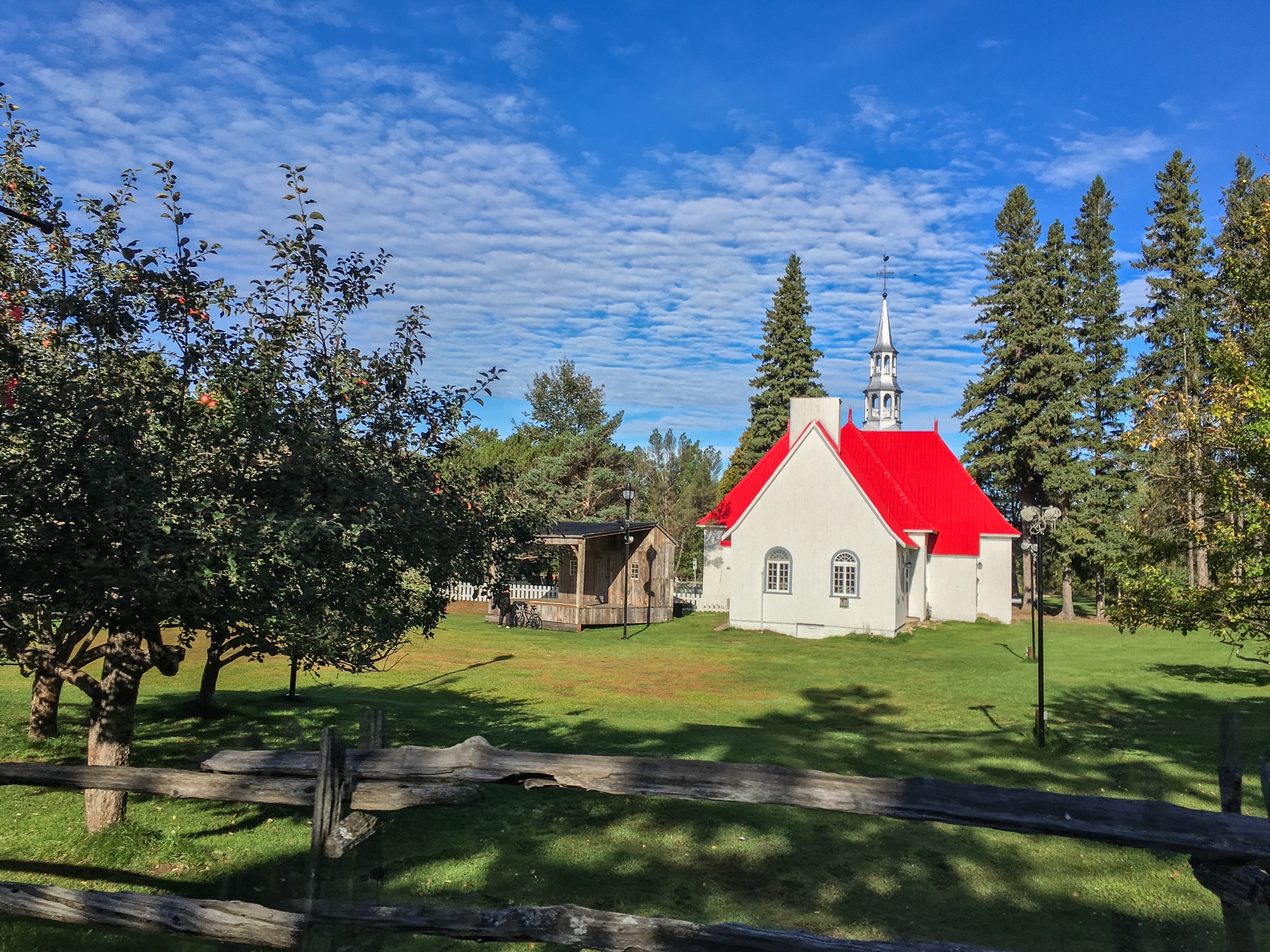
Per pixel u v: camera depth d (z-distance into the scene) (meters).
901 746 12.07
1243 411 12.62
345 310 6.80
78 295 5.57
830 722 14.90
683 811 8.48
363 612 6.95
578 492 52.03
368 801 3.87
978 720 14.95
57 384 5.39
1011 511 51.50
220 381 5.66
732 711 15.95
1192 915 5.95
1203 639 28.44
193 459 5.79
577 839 7.55
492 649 24.69
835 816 8.43
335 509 5.29
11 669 16.38
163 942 5.04
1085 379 42.09
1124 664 22.61
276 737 10.26
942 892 6.46
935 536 36.78
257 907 3.89
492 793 9.11
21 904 4.23
